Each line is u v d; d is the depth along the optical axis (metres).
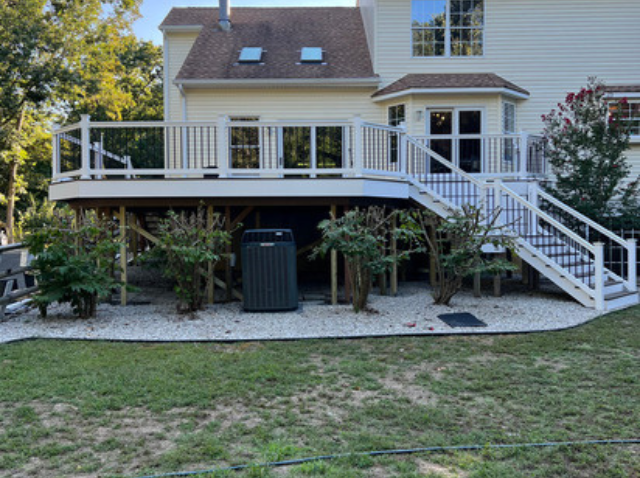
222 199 8.93
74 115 28.97
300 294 10.26
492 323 7.40
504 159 13.27
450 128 13.39
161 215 12.98
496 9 14.12
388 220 9.53
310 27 16.67
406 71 14.11
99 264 7.82
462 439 3.74
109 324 7.40
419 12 14.17
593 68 14.10
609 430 3.91
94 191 8.62
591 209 11.62
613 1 14.07
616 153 11.48
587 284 8.91
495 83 12.96
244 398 4.57
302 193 8.75
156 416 4.18
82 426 3.99
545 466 3.35
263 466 3.28
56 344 6.33
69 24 23.83
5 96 22.08
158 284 11.50
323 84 13.74
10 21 21.86
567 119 11.92
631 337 6.67
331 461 3.40
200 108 13.85
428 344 6.37
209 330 7.05
